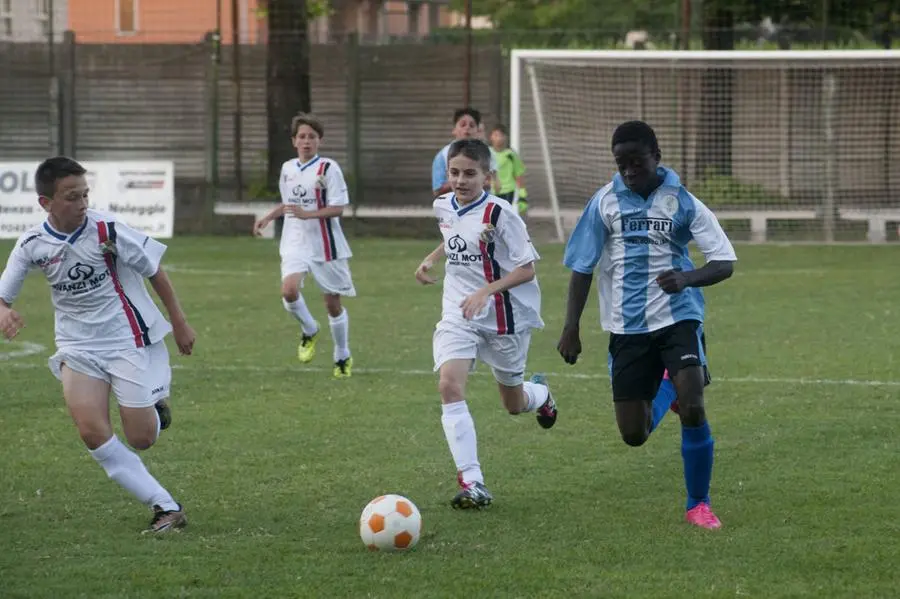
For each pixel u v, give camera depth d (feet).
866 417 86.07
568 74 233.14
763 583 51.80
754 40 253.24
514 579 52.44
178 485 69.67
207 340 123.85
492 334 68.69
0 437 82.38
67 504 65.87
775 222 232.94
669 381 66.23
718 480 69.77
